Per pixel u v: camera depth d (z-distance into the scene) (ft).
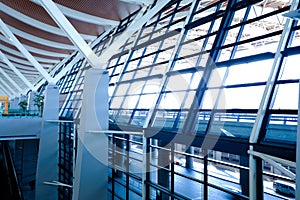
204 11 29.07
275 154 13.97
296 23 17.57
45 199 44.09
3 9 47.26
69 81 68.49
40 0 27.78
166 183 25.04
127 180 28.55
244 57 20.71
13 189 47.37
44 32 55.62
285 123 15.44
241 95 19.74
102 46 54.54
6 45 70.28
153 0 38.70
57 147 46.14
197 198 24.41
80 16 45.68
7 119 43.39
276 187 17.30
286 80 16.16
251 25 21.57
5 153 68.74
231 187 18.56
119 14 47.47
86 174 27.35
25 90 96.73
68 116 51.11
